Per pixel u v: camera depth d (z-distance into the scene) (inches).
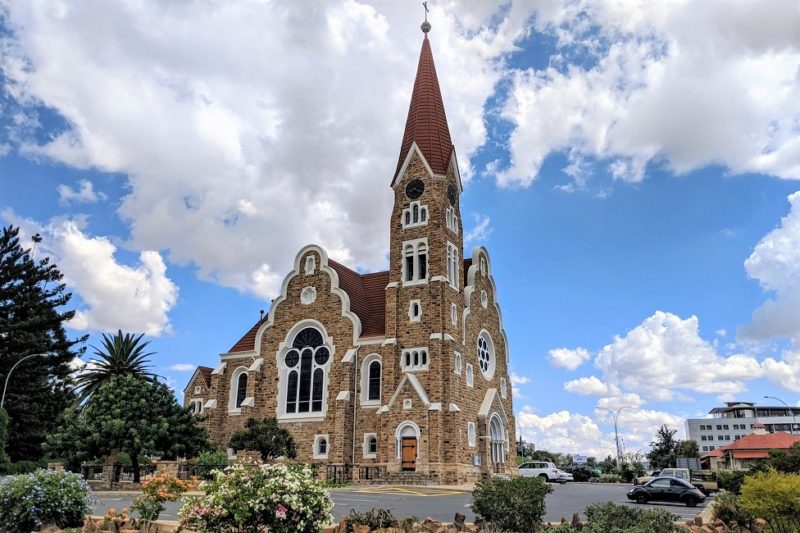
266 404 2426.2
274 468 652.1
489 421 2325.3
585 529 725.9
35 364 2436.0
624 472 3031.5
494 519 795.4
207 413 2481.5
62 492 832.3
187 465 1717.5
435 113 2566.4
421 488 1777.8
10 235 2534.5
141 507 817.5
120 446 1672.0
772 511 863.1
